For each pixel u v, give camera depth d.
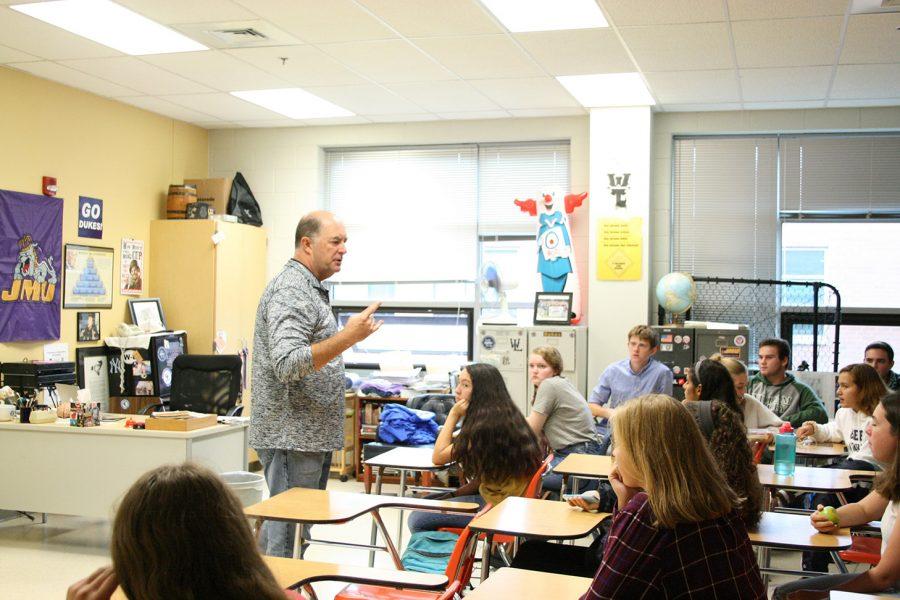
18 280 6.33
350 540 5.54
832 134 7.39
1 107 6.26
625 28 5.27
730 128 7.42
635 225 7.22
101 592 1.28
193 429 5.05
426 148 8.28
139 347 7.21
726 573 1.87
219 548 1.16
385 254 8.37
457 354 8.17
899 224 7.29
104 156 7.25
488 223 8.10
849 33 5.29
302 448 3.28
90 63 6.21
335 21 5.23
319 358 3.06
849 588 2.65
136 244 7.64
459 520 3.98
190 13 5.10
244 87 6.89
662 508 1.88
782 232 7.50
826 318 7.38
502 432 3.96
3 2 4.98
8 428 5.33
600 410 5.74
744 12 4.94
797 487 3.77
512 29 5.35
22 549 5.35
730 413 2.82
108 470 5.12
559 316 7.29
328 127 8.37
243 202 8.25
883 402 2.78
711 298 7.57
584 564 3.29
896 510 2.71
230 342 7.89
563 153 7.94
